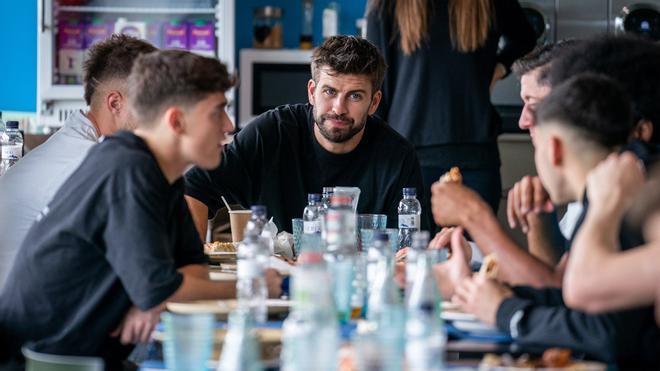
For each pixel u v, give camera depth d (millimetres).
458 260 3053
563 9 7566
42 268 2922
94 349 2963
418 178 4613
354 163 4531
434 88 5688
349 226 2857
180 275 2887
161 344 2623
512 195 3668
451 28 5625
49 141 3930
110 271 2922
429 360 2047
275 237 4176
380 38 5691
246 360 2084
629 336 2393
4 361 2938
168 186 2936
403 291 3094
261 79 8406
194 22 8461
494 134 5781
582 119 2541
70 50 8352
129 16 8438
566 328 2436
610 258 2297
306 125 4547
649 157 2502
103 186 2877
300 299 2145
